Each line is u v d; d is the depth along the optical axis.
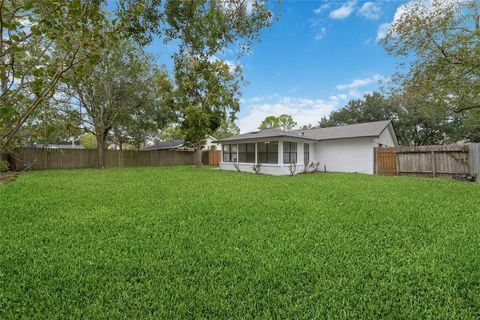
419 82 9.02
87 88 14.73
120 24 1.81
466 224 4.07
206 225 4.12
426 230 3.81
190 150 25.88
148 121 19.34
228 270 2.62
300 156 15.06
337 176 11.81
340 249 3.13
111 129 19.33
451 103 9.58
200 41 3.65
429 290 2.24
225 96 15.55
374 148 13.95
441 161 11.43
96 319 1.90
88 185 8.28
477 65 7.32
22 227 3.94
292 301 2.13
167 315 1.95
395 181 9.59
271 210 5.00
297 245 3.27
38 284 2.35
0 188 7.12
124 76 16.11
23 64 1.45
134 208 5.17
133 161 20.72
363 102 28.23
